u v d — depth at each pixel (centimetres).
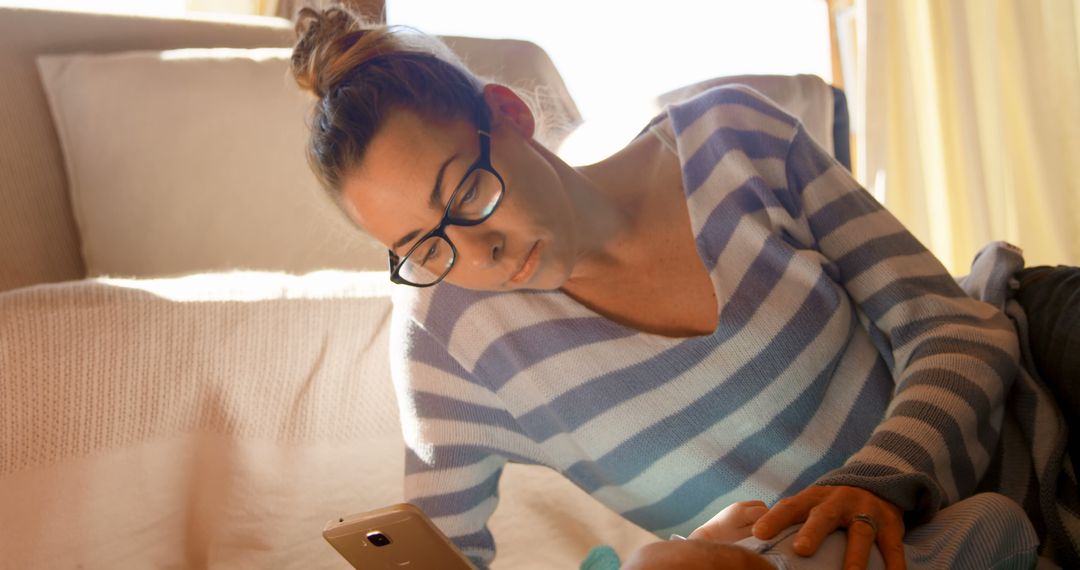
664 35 298
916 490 78
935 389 91
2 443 104
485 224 91
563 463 112
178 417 114
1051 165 260
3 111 164
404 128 90
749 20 303
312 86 99
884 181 261
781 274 102
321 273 129
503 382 108
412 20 279
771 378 99
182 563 115
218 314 115
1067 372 98
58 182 167
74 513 108
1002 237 266
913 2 266
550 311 104
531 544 130
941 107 264
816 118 187
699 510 106
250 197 162
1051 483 94
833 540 73
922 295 102
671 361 101
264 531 117
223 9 231
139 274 160
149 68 166
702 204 104
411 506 73
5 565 104
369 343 122
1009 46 264
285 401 119
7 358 105
